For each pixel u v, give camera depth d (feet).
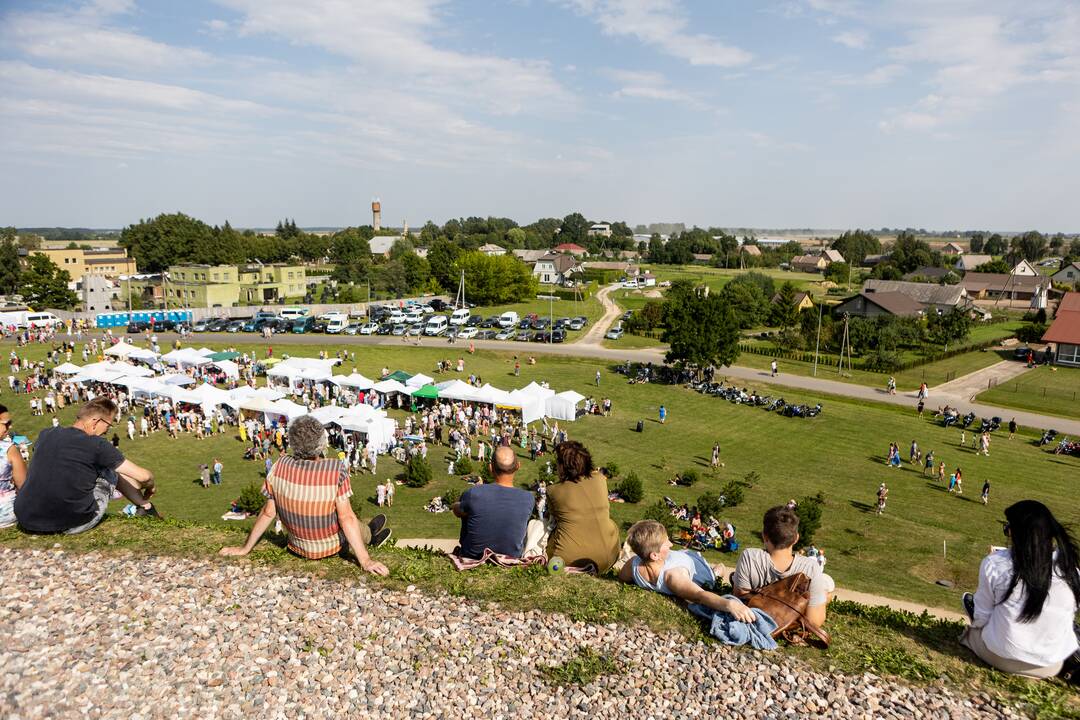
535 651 19.94
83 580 22.49
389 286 386.52
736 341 193.16
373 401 158.30
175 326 253.24
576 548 23.67
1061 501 109.40
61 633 19.69
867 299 295.28
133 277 363.15
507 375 196.95
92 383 156.35
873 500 108.06
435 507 92.99
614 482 110.63
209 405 133.18
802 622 20.04
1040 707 17.85
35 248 503.61
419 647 19.94
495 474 24.97
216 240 468.75
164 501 95.25
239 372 181.88
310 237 600.39
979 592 19.60
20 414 140.26
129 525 26.66
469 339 246.68
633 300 380.37
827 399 182.29
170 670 18.44
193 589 22.21
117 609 20.98
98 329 243.60
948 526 97.30
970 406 173.78
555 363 215.51
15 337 218.18
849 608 23.44
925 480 119.34
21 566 23.13
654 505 91.20
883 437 146.82
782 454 133.69
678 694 18.39
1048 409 169.17
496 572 23.56
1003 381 201.98
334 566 23.77
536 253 614.34
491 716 17.56
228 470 111.04
